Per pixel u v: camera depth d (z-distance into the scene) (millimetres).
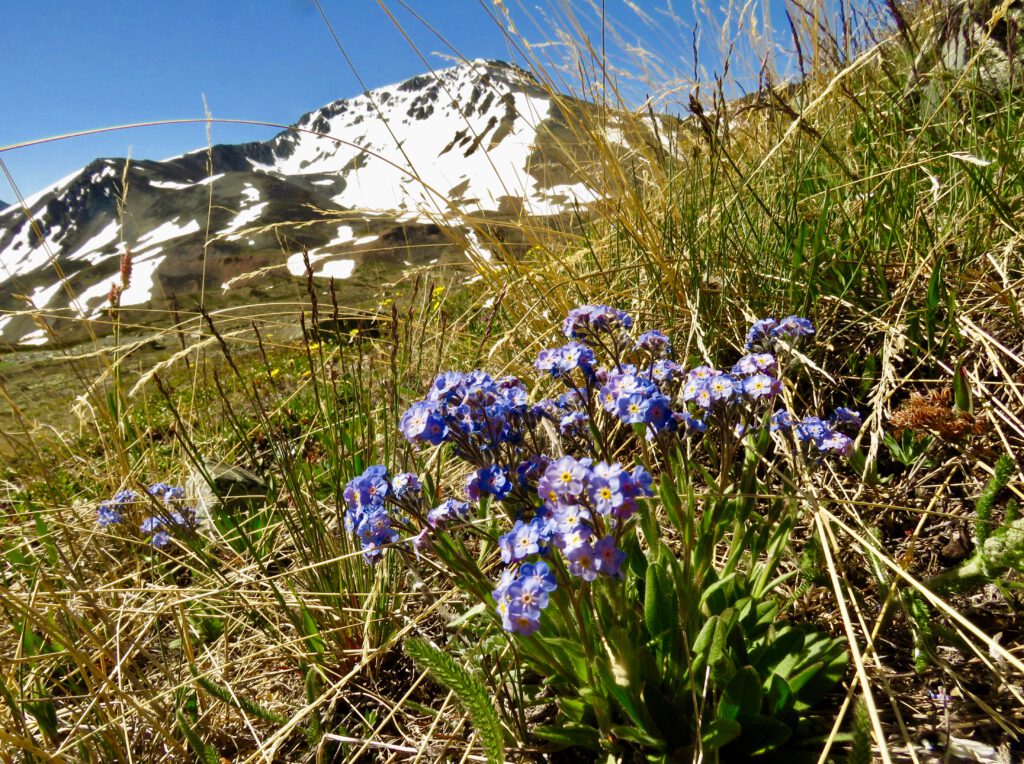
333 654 266
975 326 275
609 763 190
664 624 198
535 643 199
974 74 381
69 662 289
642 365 311
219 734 247
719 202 383
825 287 346
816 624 229
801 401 327
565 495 171
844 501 231
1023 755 180
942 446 271
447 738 213
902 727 170
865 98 402
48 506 392
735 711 181
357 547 288
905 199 362
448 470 339
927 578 219
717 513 214
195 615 292
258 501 416
